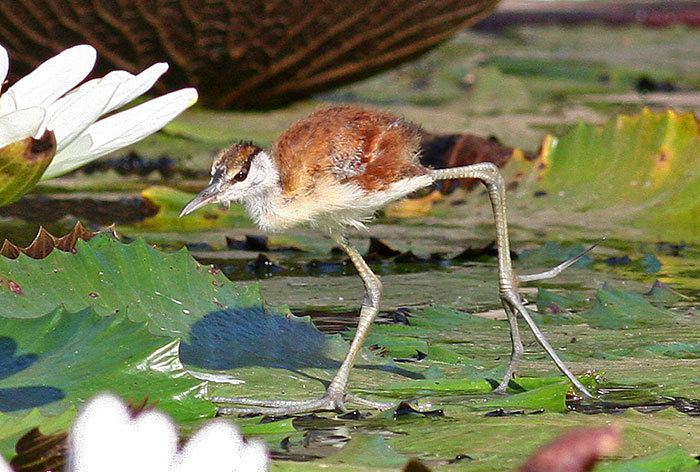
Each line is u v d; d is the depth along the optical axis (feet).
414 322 28.40
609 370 23.90
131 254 24.45
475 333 27.50
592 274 34.53
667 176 43.16
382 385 22.81
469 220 43.86
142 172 53.78
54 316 20.07
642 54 109.29
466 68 97.50
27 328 19.80
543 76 95.61
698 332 27.43
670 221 41.27
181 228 41.32
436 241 39.86
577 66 97.96
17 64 49.80
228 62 53.93
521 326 28.27
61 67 17.35
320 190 22.77
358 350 22.15
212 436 15.75
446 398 21.90
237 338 23.82
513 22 129.59
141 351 19.44
